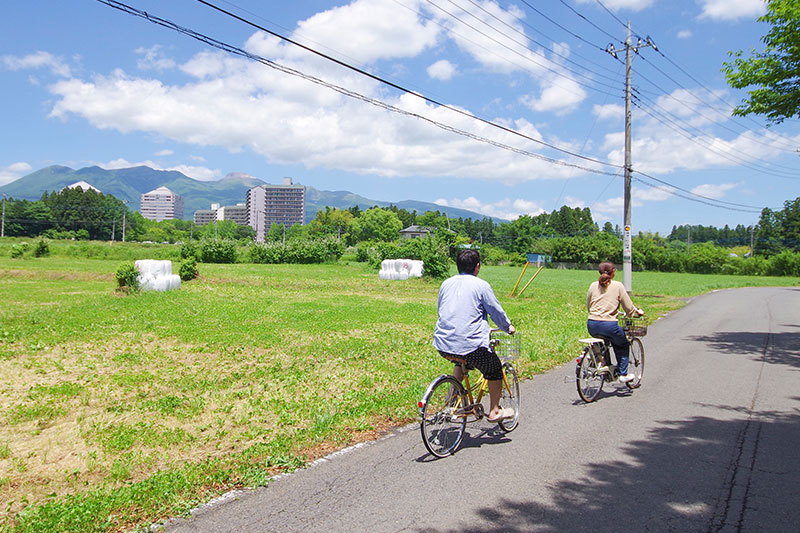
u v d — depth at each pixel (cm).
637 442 570
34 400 711
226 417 652
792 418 660
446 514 402
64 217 13000
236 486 457
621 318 791
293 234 16462
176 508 409
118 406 688
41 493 448
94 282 2705
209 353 1040
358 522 390
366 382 809
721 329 1588
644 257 8006
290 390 771
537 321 1630
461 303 536
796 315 2012
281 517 399
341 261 6275
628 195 2361
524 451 543
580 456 527
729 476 475
